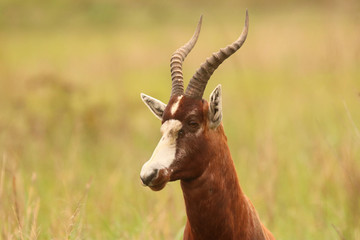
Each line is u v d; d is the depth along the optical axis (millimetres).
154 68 97250
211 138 20578
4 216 28391
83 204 27250
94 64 93875
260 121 52812
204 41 105938
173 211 31750
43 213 32156
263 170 37938
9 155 40000
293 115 55094
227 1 177625
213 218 20812
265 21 138625
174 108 20328
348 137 39531
